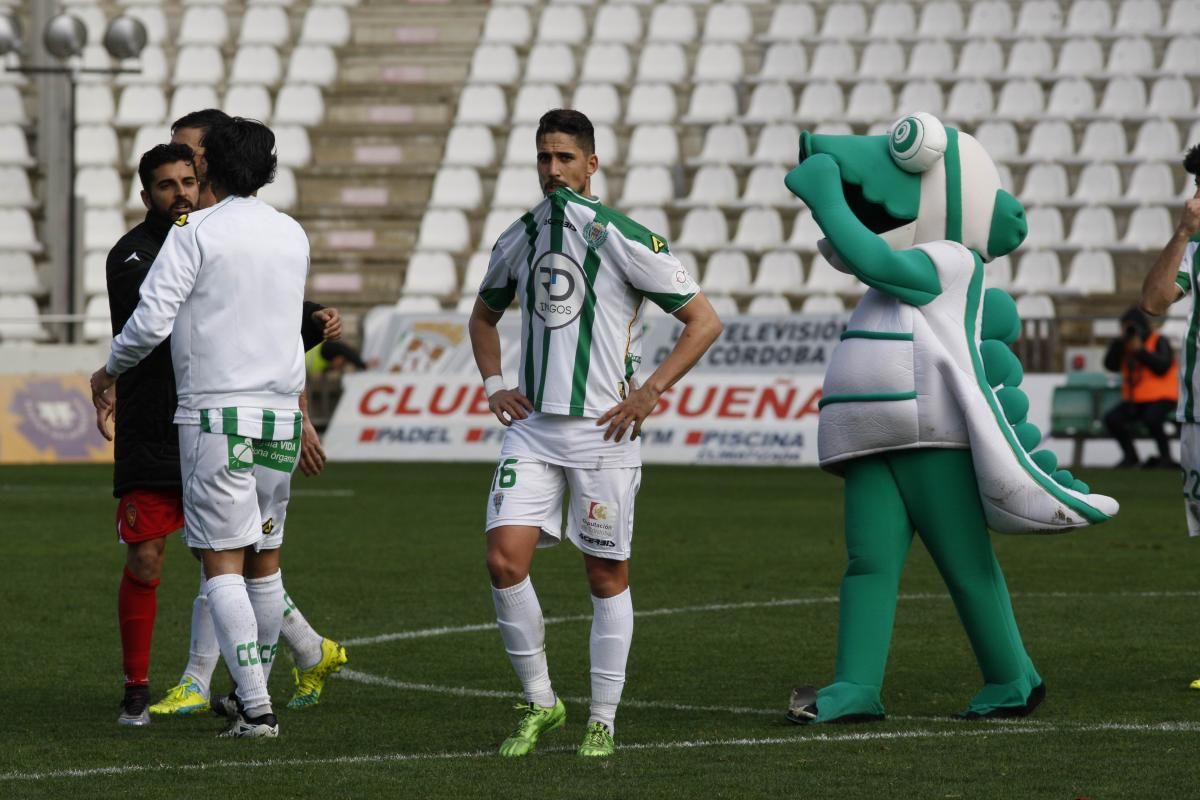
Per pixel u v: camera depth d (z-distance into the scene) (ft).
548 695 65.05
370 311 286.46
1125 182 296.30
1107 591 115.75
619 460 63.36
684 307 63.16
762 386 252.21
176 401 71.72
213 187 68.80
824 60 320.70
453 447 261.44
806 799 55.36
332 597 112.88
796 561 133.59
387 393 266.77
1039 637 94.99
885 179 71.61
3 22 259.19
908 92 308.81
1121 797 55.57
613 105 315.17
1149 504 182.50
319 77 328.49
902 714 72.79
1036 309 274.16
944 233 71.87
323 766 61.46
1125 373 235.20
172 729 70.23
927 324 70.85
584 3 335.88
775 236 294.87
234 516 67.00
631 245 62.59
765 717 72.02
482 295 66.74
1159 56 315.58
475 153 311.27
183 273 66.18
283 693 79.51
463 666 86.33
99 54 328.49
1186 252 80.43
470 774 59.82
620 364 63.57
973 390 69.97
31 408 262.47
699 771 60.08
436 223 300.81
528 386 63.87
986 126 301.02
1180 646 91.71
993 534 155.43
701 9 333.42
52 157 308.81
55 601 111.04
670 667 85.76
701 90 317.42
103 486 213.05
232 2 341.62
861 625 71.61
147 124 314.96
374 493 200.64
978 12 325.21
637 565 130.93
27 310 293.84
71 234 269.64
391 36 337.52
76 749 65.31
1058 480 72.08
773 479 221.25
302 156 313.12
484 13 336.29
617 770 60.39
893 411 70.44
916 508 71.87
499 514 63.62
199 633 74.84
